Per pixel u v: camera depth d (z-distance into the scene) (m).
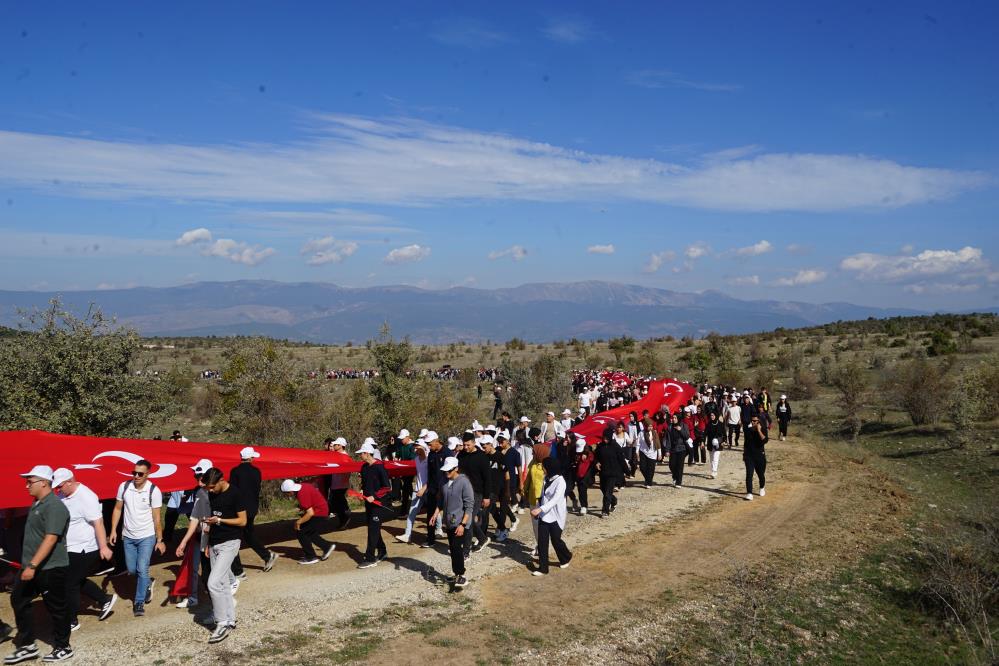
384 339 25.75
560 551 11.11
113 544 8.90
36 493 7.18
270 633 8.30
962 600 10.30
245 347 23.80
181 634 8.19
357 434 22.95
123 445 11.98
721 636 8.91
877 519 15.18
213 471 8.55
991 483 19.64
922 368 31.08
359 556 11.77
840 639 9.30
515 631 8.73
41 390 15.74
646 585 10.64
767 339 79.00
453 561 10.03
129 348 16.91
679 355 71.62
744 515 15.08
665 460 22.50
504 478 12.78
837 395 41.19
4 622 8.30
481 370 58.19
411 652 7.96
